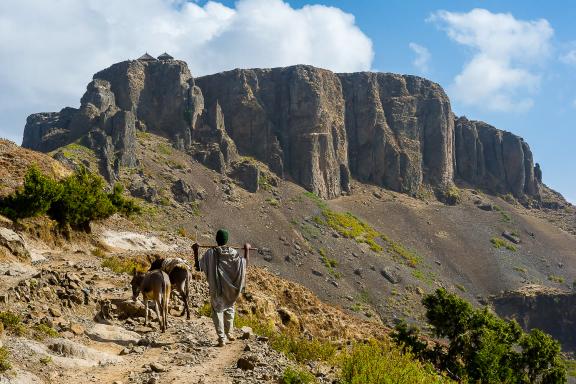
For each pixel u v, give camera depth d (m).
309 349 11.07
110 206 41.19
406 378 9.05
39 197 33.56
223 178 191.50
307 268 152.12
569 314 157.12
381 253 172.62
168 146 197.00
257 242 159.75
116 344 10.59
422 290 154.88
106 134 177.75
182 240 52.22
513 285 170.62
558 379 38.28
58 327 10.60
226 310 10.38
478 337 34.34
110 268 22.94
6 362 7.45
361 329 34.41
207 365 8.84
